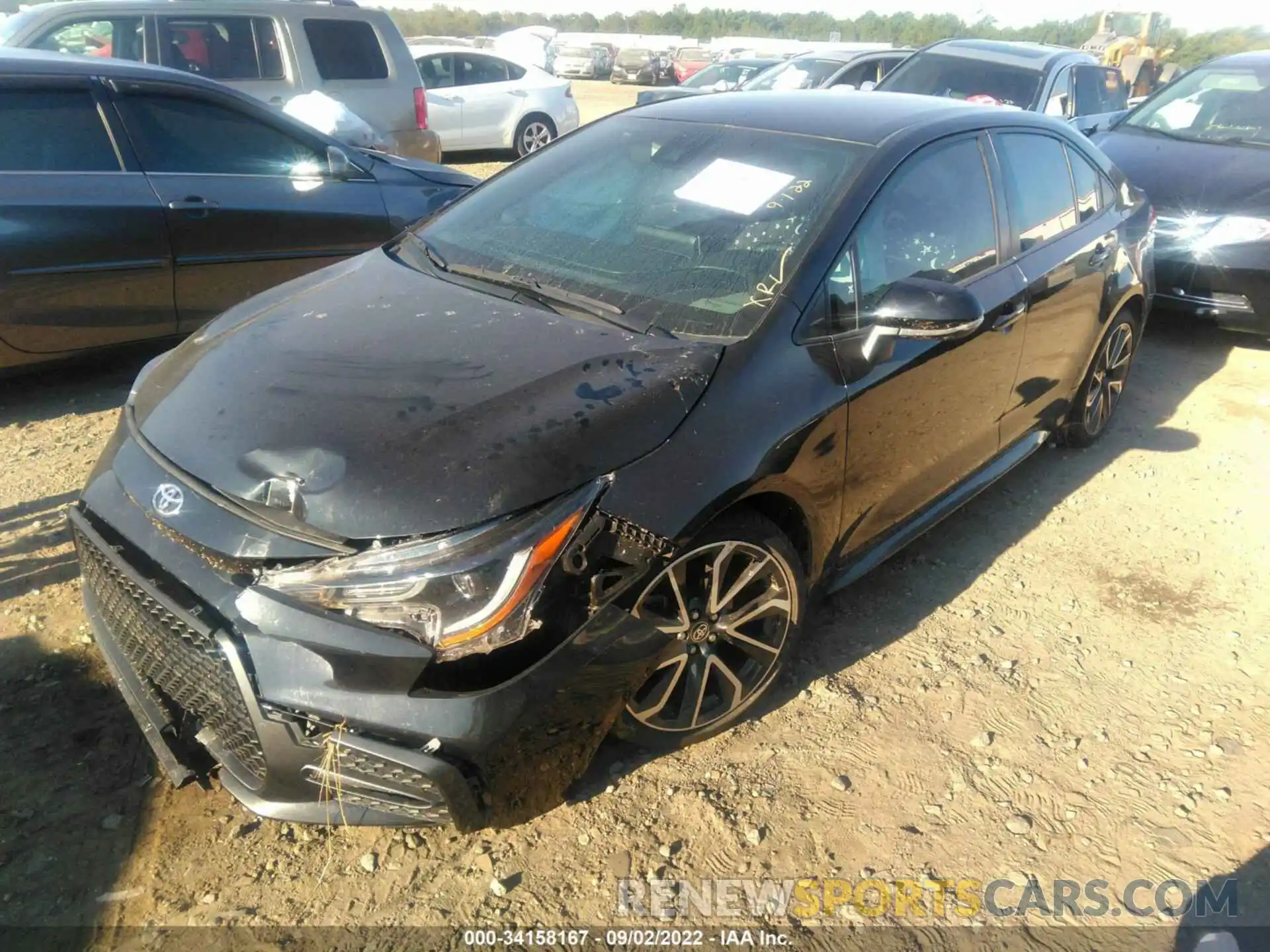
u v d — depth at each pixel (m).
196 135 4.87
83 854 2.31
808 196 2.99
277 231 5.09
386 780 2.06
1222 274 5.96
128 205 4.56
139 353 4.93
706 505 2.35
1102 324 4.39
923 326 2.76
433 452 2.12
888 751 2.80
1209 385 5.83
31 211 4.31
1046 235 3.93
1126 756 2.86
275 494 2.10
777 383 2.59
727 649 2.74
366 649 1.99
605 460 2.22
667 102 3.77
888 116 3.42
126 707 2.75
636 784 2.61
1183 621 3.54
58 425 4.53
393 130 8.43
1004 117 3.83
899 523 3.35
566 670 2.15
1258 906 2.40
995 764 2.79
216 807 2.47
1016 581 3.72
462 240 3.27
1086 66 8.98
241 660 2.02
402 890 2.29
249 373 2.45
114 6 7.12
